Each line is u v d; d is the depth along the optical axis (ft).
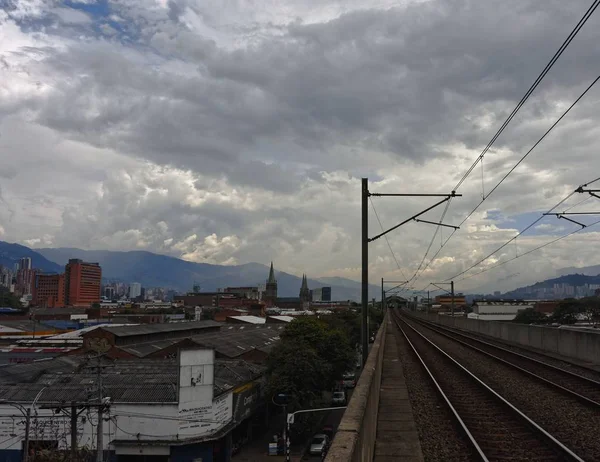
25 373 127.65
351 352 176.96
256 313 541.75
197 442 104.88
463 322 196.54
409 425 38.45
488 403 47.96
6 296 593.01
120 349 173.47
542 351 102.27
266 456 125.49
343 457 13.91
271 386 135.95
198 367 108.78
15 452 99.09
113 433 103.60
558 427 38.14
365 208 67.87
